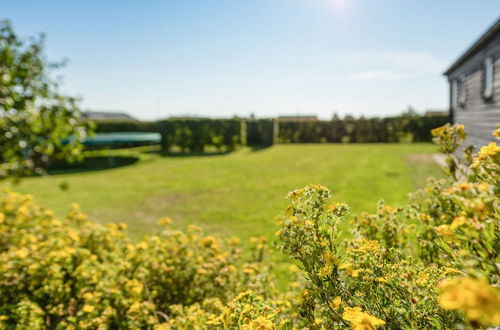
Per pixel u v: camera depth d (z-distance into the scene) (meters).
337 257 1.65
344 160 13.91
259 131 25.47
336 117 24.55
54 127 3.82
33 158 3.84
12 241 3.87
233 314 1.83
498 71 7.55
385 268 1.76
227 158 16.80
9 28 3.62
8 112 3.64
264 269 3.38
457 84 12.54
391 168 11.02
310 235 1.67
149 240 3.72
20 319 2.56
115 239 4.00
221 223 6.29
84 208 7.71
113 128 25.48
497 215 1.16
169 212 7.23
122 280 3.06
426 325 1.45
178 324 2.43
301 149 19.77
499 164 1.28
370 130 23.52
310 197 1.71
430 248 2.50
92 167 15.68
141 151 22.53
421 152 15.25
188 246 3.65
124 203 8.16
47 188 10.18
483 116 8.88
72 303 2.93
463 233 1.22
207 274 3.25
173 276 3.29
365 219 2.90
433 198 2.85
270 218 6.38
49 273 2.95
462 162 2.13
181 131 21.28
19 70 3.62
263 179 10.56
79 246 3.71
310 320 1.76
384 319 1.54
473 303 0.73
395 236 2.82
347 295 1.66
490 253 1.10
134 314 2.72
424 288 1.54
